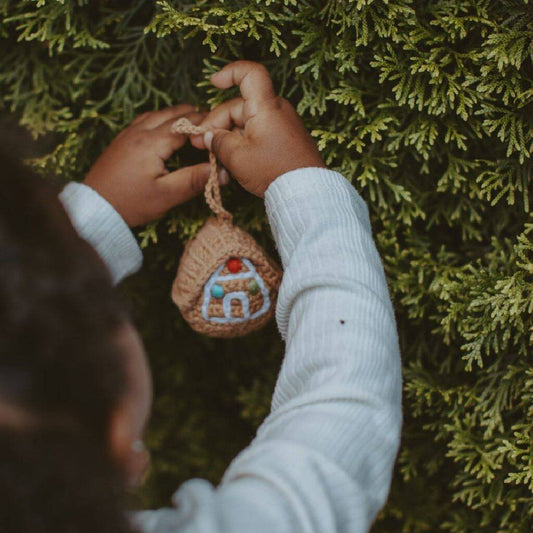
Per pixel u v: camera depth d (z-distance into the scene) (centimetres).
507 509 115
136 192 100
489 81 96
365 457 70
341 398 72
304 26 99
